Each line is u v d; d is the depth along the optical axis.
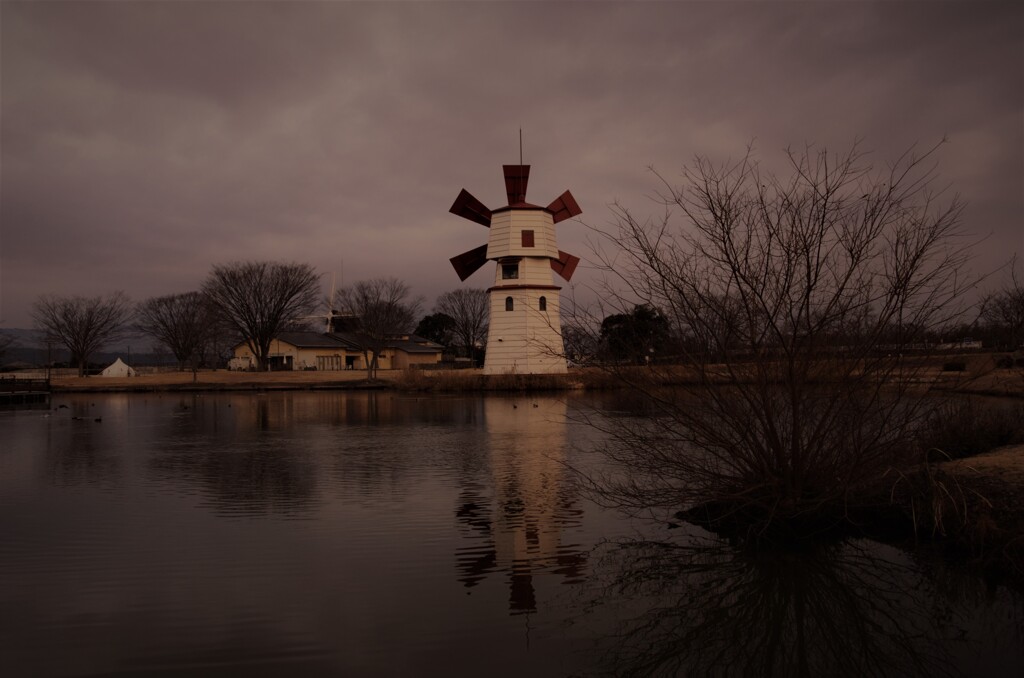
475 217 55.00
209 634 7.17
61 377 77.75
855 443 9.99
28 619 7.54
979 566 8.91
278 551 9.91
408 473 16.06
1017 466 10.84
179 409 38.88
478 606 7.94
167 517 11.91
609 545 10.23
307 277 80.62
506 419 29.34
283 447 20.89
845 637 7.31
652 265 10.20
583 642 7.09
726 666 6.70
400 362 89.31
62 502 13.11
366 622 7.47
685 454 11.16
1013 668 6.61
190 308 85.38
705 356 10.27
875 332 9.70
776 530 10.41
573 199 55.62
